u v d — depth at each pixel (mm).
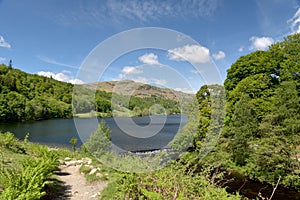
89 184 4539
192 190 2865
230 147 9125
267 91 11516
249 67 13094
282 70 12109
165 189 2758
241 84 12227
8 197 2529
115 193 3270
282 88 9148
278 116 8469
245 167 8562
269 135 8438
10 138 7051
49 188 4062
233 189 6758
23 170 3596
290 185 7379
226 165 8516
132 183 2908
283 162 7797
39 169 3645
